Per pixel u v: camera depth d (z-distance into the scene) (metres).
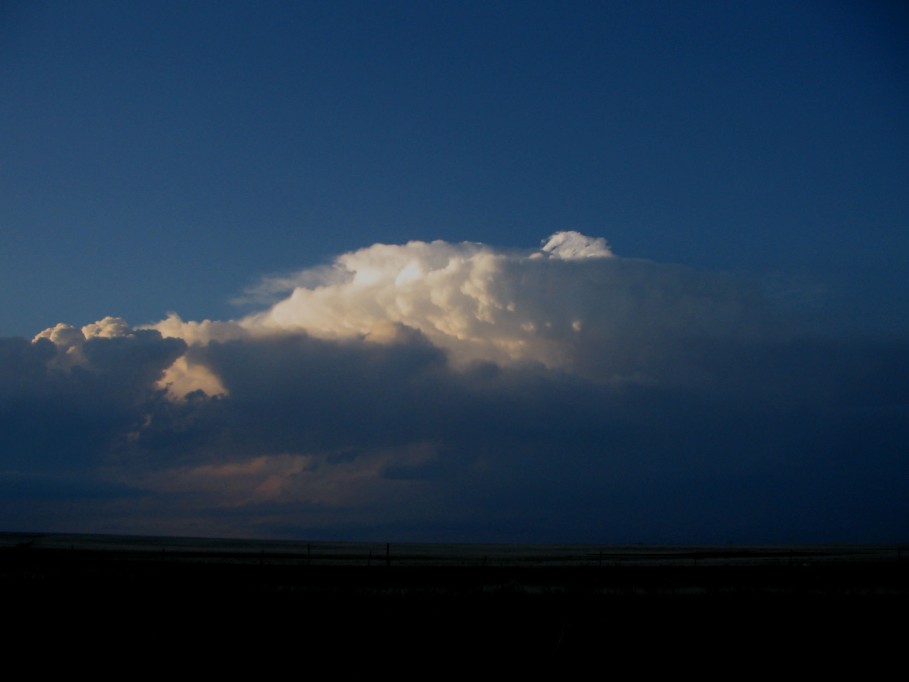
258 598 28.70
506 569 62.03
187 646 19.70
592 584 42.16
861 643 21.20
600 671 18.17
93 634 20.98
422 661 18.72
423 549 157.50
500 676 17.58
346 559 97.44
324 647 20.02
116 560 69.94
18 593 28.50
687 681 17.61
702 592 33.81
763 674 18.20
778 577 48.78
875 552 126.88
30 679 16.83
